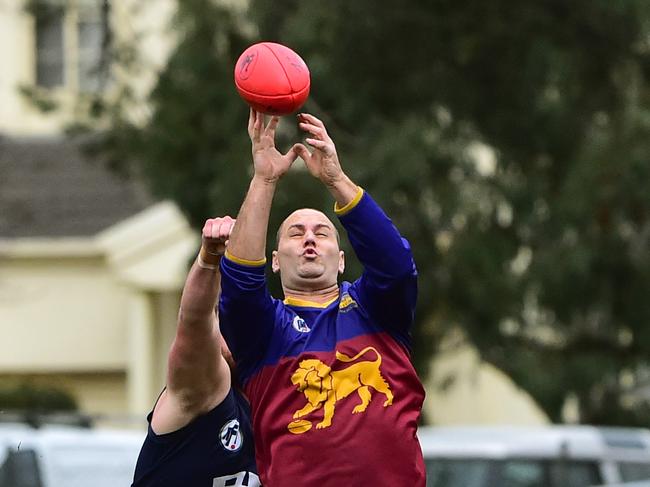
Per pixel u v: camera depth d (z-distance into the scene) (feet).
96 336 269.85
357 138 186.09
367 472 79.00
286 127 187.52
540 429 170.19
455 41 186.39
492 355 204.23
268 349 81.66
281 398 80.64
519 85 189.16
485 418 294.05
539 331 210.79
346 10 185.06
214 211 186.39
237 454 87.71
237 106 192.65
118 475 153.38
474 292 185.47
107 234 264.11
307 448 79.51
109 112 206.90
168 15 224.94
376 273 81.05
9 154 287.69
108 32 211.00
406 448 79.71
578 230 186.39
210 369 85.66
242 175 185.88
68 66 290.97
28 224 272.51
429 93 188.85
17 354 269.44
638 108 186.50
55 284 270.87
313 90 186.39
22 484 150.20
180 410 86.84
